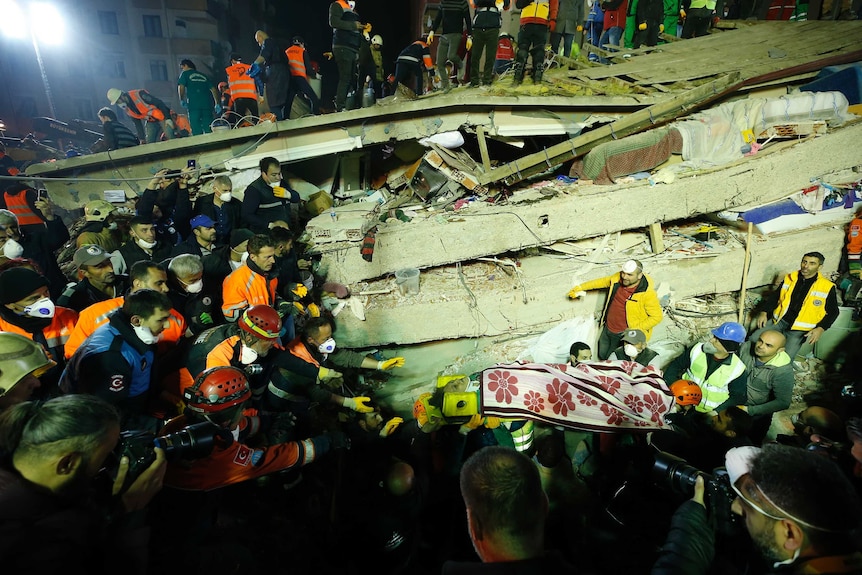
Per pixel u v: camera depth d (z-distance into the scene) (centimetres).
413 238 516
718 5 1069
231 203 484
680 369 410
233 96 780
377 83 946
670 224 608
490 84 669
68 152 1069
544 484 370
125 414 268
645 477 346
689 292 544
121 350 259
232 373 235
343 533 280
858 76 602
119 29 2461
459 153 636
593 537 326
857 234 520
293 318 414
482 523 153
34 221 439
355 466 372
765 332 376
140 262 317
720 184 545
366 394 489
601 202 535
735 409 348
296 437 378
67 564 142
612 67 761
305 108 823
